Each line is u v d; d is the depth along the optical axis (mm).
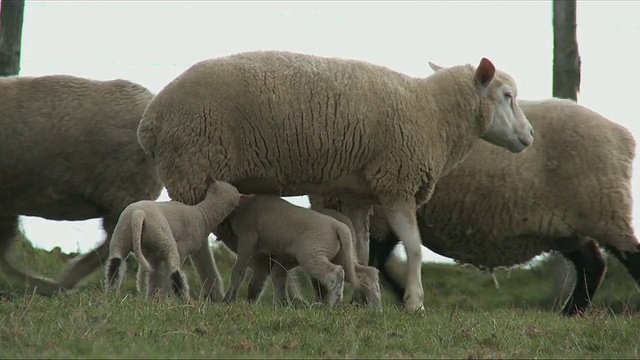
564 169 46344
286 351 28547
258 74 39375
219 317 32812
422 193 41781
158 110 39500
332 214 41688
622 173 46406
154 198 44312
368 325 33594
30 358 24828
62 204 44281
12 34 61125
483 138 43906
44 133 43406
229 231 41062
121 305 33594
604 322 35500
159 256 37500
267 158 39469
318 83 39750
